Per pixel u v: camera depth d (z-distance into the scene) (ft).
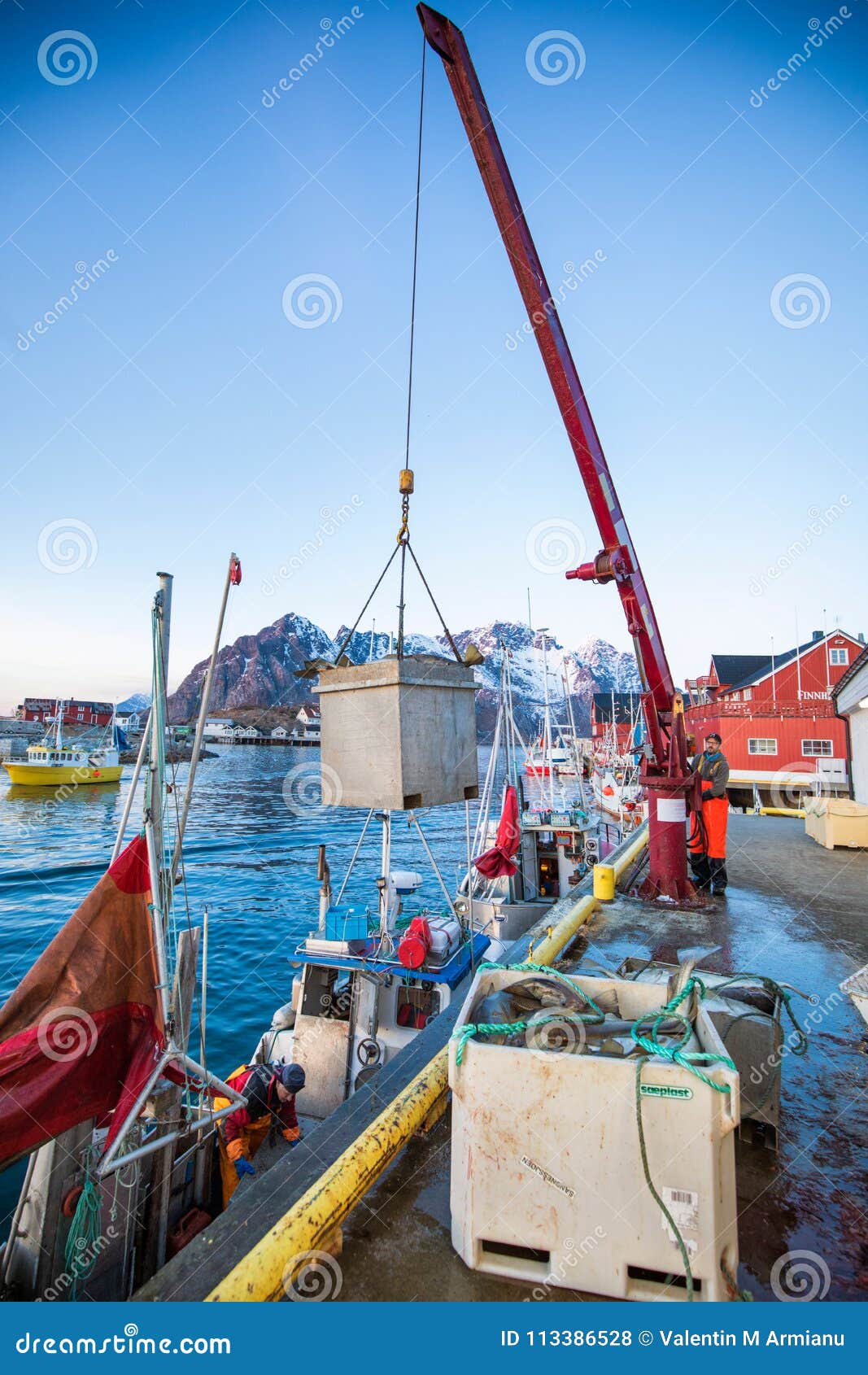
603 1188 6.32
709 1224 6.01
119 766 214.07
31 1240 11.41
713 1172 6.07
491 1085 6.75
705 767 23.70
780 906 21.57
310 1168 8.09
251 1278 6.19
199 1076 12.07
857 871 27.22
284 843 104.88
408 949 21.24
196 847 100.48
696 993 7.82
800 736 103.86
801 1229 7.35
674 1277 6.30
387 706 8.71
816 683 116.78
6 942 53.31
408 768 8.64
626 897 22.85
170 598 12.92
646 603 22.54
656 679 22.86
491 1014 7.98
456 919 24.80
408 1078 10.19
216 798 172.35
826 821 33.47
